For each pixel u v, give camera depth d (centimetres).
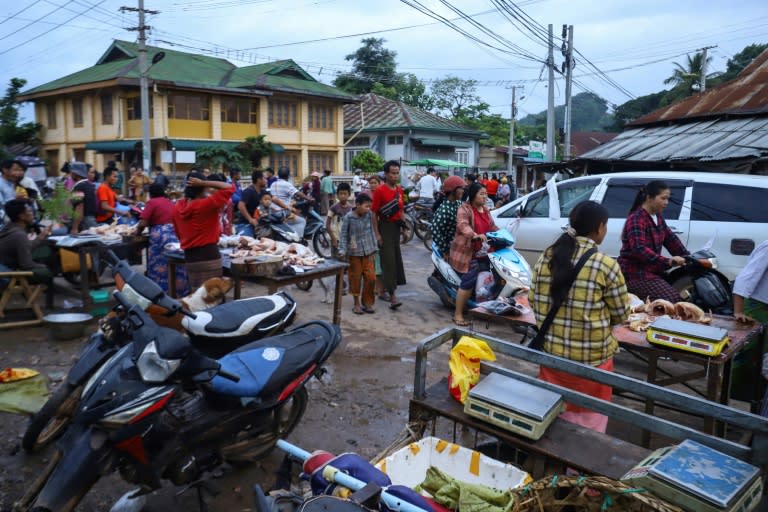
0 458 353
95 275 700
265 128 2525
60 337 547
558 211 764
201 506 310
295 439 391
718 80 4138
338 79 4144
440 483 229
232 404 314
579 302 303
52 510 254
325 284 823
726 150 1180
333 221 846
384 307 734
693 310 412
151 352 265
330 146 2803
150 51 2617
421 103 4544
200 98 2345
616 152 1442
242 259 537
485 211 686
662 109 1648
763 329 409
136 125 2261
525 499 215
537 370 536
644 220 492
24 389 420
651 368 367
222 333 353
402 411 442
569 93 1969
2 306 582
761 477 212
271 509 193
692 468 209
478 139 3559
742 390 427
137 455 273
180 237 522
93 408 262
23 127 2644
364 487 203
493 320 438
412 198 1633
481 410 273
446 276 693
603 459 246
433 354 568
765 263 392
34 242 602
